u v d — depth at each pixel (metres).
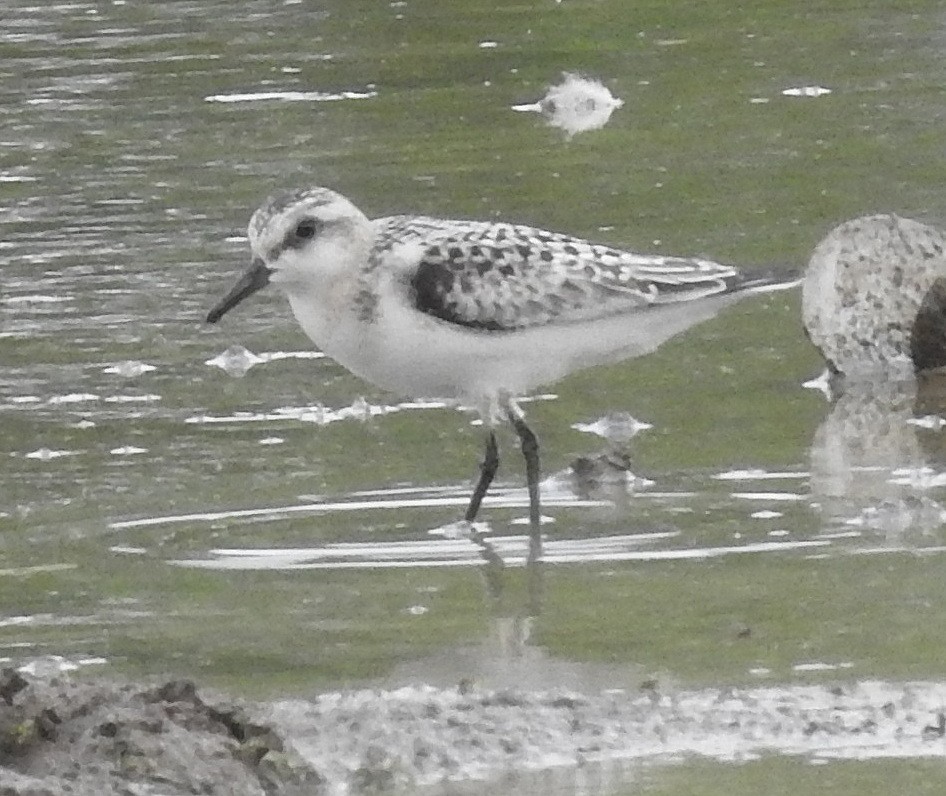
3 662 10.16
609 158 19.36
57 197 18.66
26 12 24.62
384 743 9.00
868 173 18.59
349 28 23.80
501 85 21.86
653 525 12.00
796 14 24.05
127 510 12.38
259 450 13.38
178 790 8.34
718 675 9.77
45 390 14.54
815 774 8.68
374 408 14.17
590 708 9.35
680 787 8.59
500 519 12.20
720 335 15.66
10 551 11.77
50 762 8.41
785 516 12.05
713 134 20.02
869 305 14.95
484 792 8.58
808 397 14.38
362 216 12.25
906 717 9.23
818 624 10.41
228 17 24.34
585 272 12.31
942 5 24.03
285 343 15.48
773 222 17.33
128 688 8.84
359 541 11.89
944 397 14.38
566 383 14.64
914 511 12.05
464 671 9.95
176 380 14.71
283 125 20.59
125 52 23.09
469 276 12.12
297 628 10.59
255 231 12.17
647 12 24.19
